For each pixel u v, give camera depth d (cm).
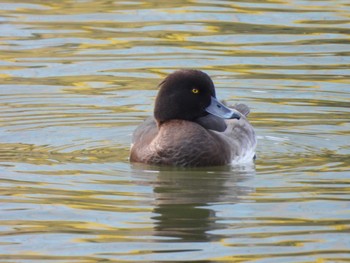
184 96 1388
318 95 1683
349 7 2186
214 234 1078
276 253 1021
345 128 1520
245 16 2123
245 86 1728
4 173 1303
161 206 1175
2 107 1620
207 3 2222
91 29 2048
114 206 1175
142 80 1766
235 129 1444
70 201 1194
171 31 2033
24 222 1118
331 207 1164
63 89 1717
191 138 1360
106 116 1588
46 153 1404
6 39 1981
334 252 1023
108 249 1035
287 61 1861
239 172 1330
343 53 1902
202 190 1244
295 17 2111
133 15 2142
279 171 1325
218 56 1886
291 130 1516
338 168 1332
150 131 1412
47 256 1017
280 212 1150
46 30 2041
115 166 1354
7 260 1006
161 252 1026
